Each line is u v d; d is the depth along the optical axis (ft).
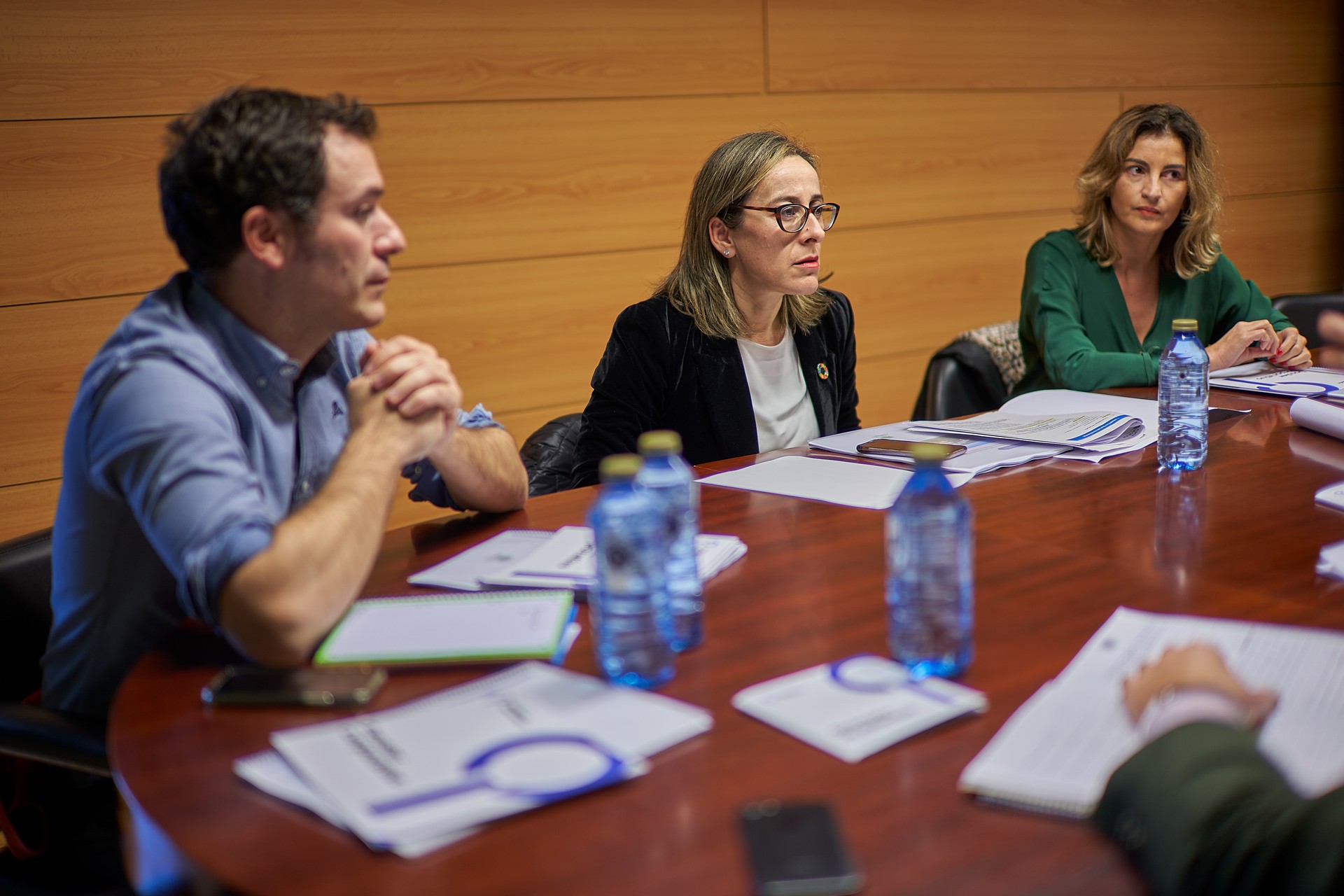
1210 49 16.71
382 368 4.62
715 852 2.64
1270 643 3.52
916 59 14.20
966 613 3.53
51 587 5.13
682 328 7.61
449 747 3.11
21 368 9.97
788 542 4.92
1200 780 2.49
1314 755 2.81
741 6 12.89
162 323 4.58
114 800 4.75
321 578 3.90
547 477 7.98
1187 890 2.38
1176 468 5.92
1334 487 5.31
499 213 11.93
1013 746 2.99
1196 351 6.11
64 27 9.71
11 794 4.68
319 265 4.59
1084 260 9.68
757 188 7.38
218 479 4.13
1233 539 4.73
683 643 3.84
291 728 3.39
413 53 11.22
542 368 12.49
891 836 2.67
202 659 4.00
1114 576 4.32
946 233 14.92
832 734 3.13
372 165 4.69
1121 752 2.91
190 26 10.20
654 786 2.93
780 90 13.37
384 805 2.81
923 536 3.54
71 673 4.79
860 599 4.19
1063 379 8.89
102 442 4.30
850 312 8.39
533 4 11.74
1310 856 2.27
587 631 4.00
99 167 10.04
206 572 3.91
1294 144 17.98
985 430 6.70
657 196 12.84
